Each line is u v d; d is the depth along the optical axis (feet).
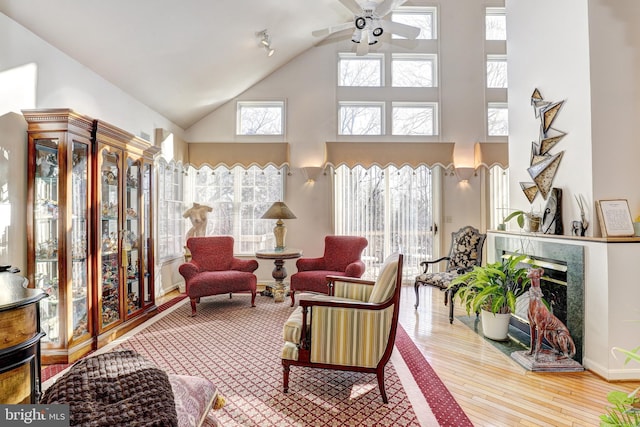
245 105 18.30
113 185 10.52
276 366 8.51
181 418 3.84
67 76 9.79
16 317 4.45
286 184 17.89
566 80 9.31
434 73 18.35
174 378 4.71
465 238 13.78
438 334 10.73
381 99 17.97
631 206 8.44
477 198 17.87
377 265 17.92
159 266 15.26
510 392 7.21
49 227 8.70
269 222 18.16
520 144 11.50
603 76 8.50
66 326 8.58
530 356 8.59
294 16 13.84
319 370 8.31
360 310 7.02
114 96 12.03
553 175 9.75
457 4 18.16
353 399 6.98
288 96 17.93
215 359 8.91
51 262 8.66
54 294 8.63
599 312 7.88
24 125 8.46
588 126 8.55
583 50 8.70
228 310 13.35
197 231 16.40
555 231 9.43
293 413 6.48
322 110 17.97
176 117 16.39
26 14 8.07
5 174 7.98
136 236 11.91
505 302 10.07
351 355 7.04
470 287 10.30
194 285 12.65
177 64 12.73
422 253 17.97
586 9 8.57
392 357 9.04
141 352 9.35
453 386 7.49
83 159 9.32
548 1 10.02
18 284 5.32
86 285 9.36
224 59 14.03
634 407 4.08
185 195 17.66
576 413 6.41
